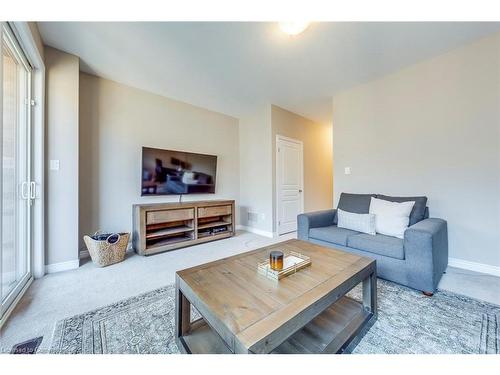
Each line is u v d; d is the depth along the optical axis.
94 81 2.94
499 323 1.41
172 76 2.95
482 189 2.23
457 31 2.08
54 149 2.35
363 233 2.36
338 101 3.47
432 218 2.33
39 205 2.18
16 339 1.28
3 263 1.68
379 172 3.00
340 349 1.15
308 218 2.65
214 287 1.12
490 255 2.19
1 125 1.30
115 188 3.10
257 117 4.27
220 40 2.19
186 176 3.65
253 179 4.37
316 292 1.08
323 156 5.27
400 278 1.88
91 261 2.65
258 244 3.39
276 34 2.09
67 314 1.54
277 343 0.83
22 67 2.02
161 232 3.07
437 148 2.51
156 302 1.70
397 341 1.25
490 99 2.18
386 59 2.54
